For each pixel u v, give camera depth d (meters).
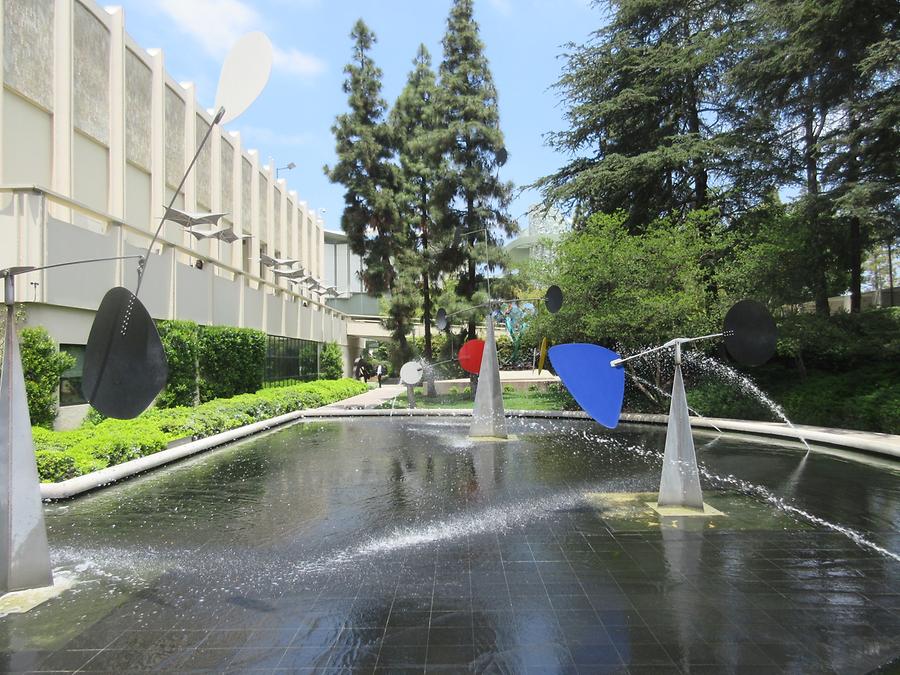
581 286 15.56
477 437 12.27
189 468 9.38
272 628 3.69
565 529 5.78
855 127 13.74
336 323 37.44
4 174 12.02
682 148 17.50
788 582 4.36
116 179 15.45
